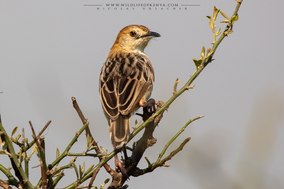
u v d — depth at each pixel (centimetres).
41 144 607
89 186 618
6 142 646
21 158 639
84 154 674
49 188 650
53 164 655
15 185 654
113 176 759
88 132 674
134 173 761
